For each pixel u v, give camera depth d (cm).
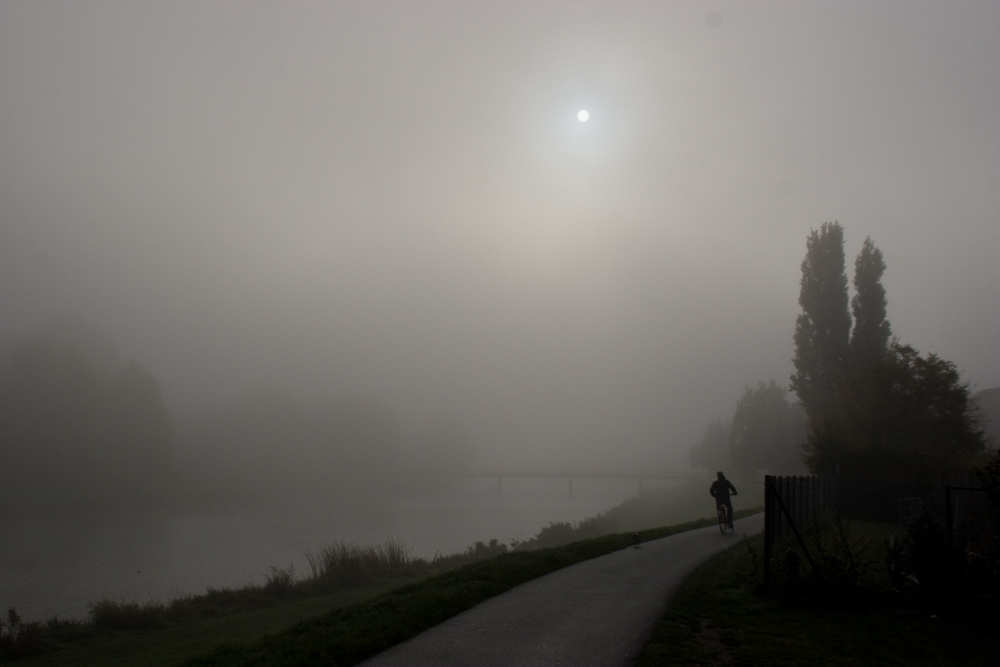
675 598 1244
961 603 1120
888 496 2347
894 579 1210
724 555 1794
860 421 3369
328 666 864
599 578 1459
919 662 884
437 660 883
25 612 2894
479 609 1165
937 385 3294
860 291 4312
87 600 3136
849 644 952
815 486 2114
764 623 1065
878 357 3581
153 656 1706
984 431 3450
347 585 2806
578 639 974
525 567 1523
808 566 1264
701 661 877
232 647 1017
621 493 15675
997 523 1203
